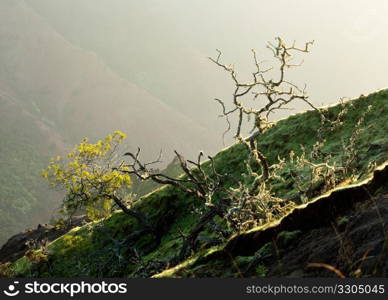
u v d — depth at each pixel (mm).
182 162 19125
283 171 21922
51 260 26266
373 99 24344
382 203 7453
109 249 23234
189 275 9234
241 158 27344
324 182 14430
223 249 9570
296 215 8836
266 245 8750
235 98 15961
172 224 25797
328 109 25938
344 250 6863
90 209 27031
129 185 26344
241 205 13414
